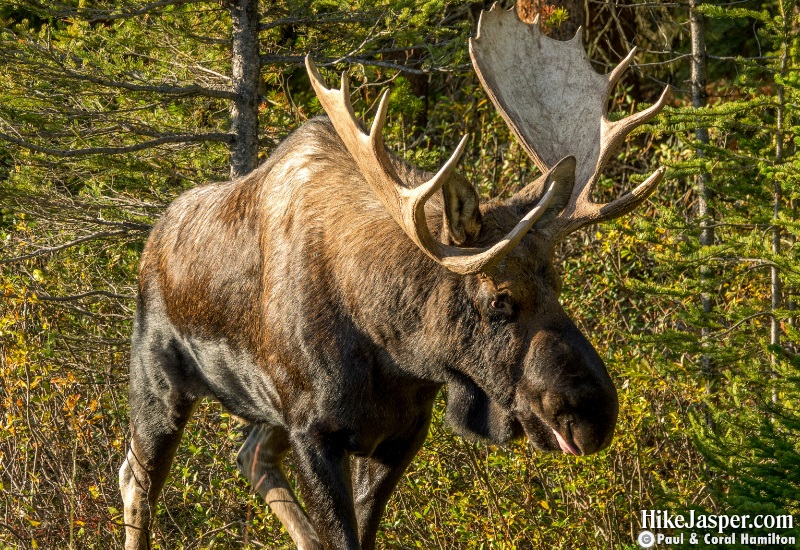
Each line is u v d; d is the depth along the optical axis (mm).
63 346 16984
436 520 14375
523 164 23219
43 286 17219
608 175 26359
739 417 13602
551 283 9531
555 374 9148
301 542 11836
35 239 18250
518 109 10828
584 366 9164
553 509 14492
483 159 23641
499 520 13836
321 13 18391
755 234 16031
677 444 15625
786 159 16188
